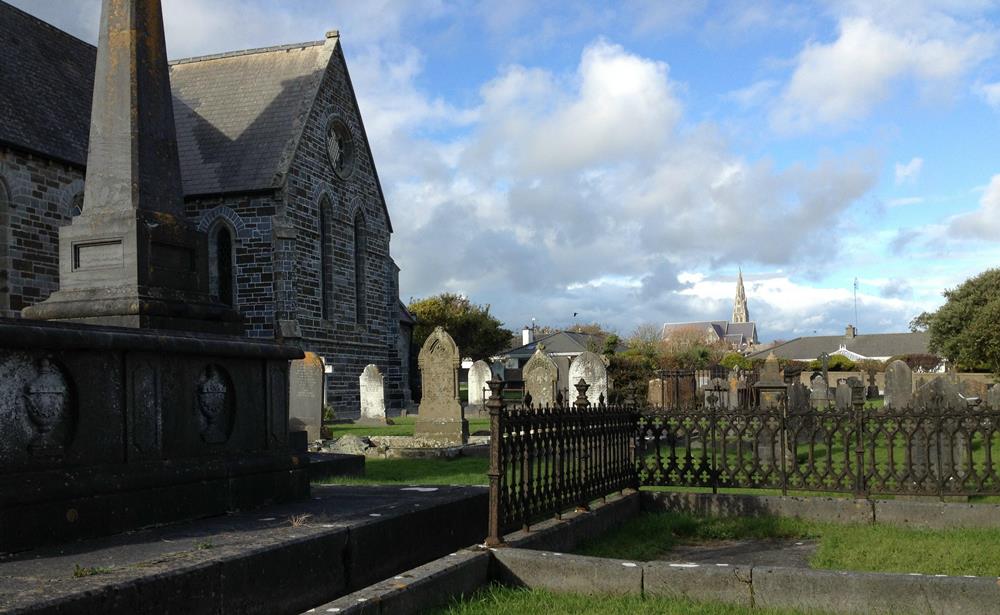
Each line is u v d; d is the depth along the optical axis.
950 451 9.76
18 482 5.44
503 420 6.76
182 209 8.69
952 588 5.25
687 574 5.80
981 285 57.78
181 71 37.47
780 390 19.31
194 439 7.15
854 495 9.82
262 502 7.64
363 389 29.28
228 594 5.07
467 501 8.23
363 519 6.72
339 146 37.19
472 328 75.12
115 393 6.35
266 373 8.16
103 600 4.28
